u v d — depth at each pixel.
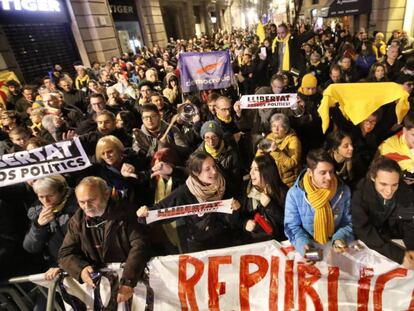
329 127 2.95
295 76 5.27
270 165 2.02
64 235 2.07
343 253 1.88
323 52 8.87
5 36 7.88
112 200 1.90
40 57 9.30
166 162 2.58
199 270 2.01
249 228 2.03
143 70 7.36
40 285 2.02
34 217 2.17
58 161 1.97
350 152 2.18
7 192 2.48
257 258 1.99
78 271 1.87
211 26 30.16
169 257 1.98
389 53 4.95
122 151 2.64
